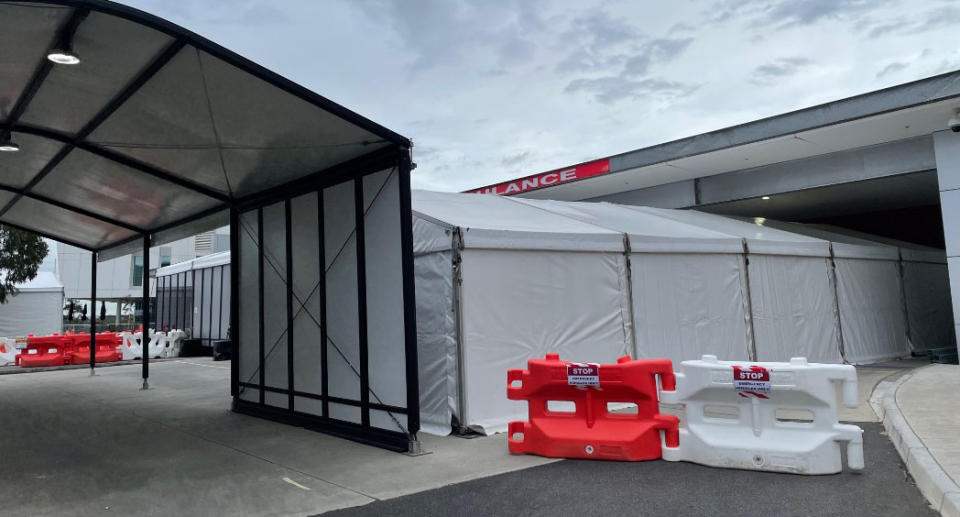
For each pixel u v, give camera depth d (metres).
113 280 48.47
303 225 8.99
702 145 15.23
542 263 8.64
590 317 9.01
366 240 7.69
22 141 8.62
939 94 11.69
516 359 8.16
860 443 5.32
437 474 5.77
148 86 6.70
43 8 5.18
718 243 10.97
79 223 13.58
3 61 6.22
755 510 4.50
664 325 9.95
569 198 20.81
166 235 12.93
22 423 9.10
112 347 20.53
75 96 7.09
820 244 13.30
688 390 5.91
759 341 11.45
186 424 8.94
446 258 7.98
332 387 8.23
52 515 4.86
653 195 19.05
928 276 17.17
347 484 5.54
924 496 4.74
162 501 5.15
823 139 14.23
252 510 4.86
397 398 7.09
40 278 29.92
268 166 8.56
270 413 9.40
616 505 4.69
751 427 5.67
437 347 8.02
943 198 13.13
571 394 6.35
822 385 5.39
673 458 5.91
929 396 8.42
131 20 5.32
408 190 7.06
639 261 9.81
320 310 8.49
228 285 20.78
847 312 13.77
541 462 6.08
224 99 6.75
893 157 14.49
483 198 11.55
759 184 16.73
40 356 19.09
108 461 6.64
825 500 4.70
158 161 8.89
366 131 6.81
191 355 22.22
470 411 7.64
